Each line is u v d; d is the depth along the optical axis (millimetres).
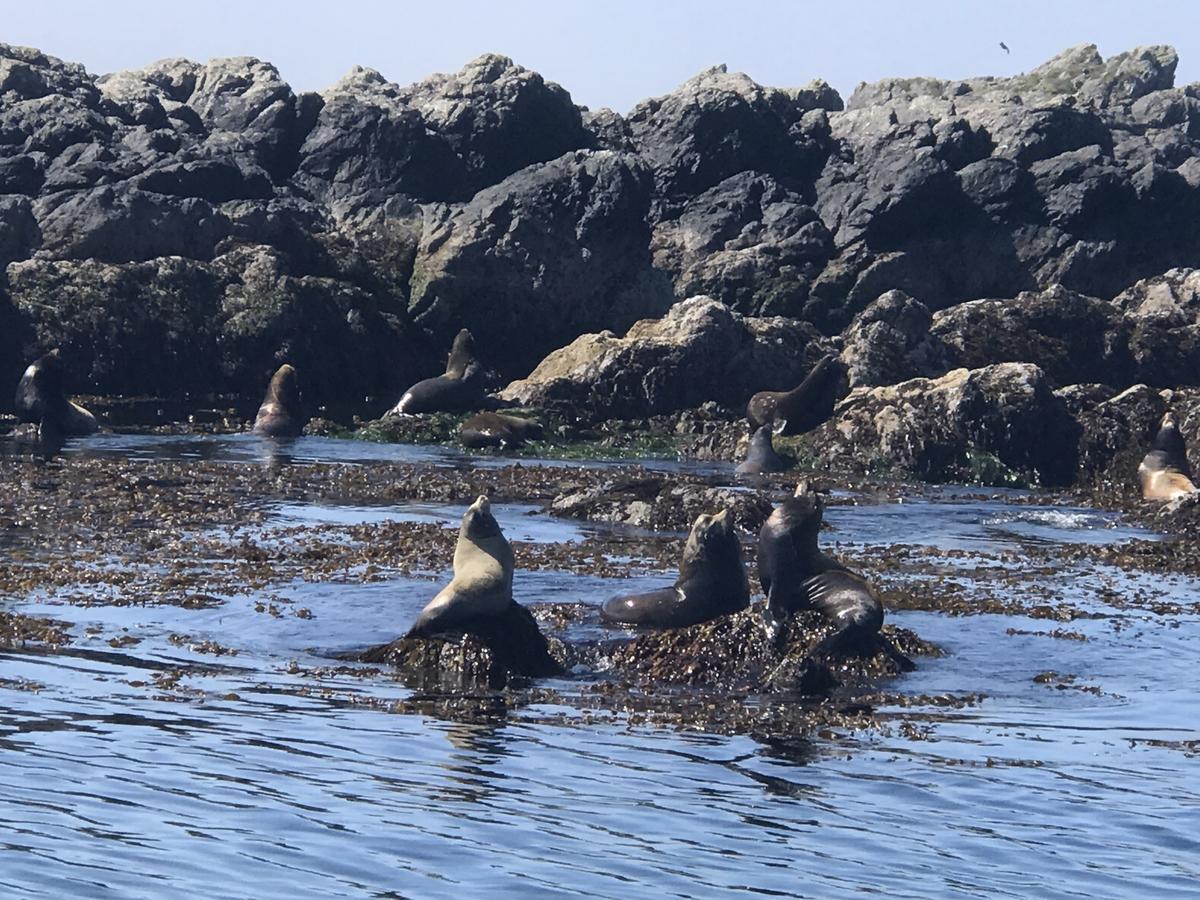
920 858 9688
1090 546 24172
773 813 10508
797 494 16031
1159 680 15398
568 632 16328
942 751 12398
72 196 42812
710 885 9016
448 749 11820
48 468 27984
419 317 45938
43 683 13211
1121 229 51750
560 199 47469
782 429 35875
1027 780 11594
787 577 15812
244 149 48750
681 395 39656
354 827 9680
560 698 13883
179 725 12031
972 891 9141
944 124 52531
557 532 23469
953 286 50781
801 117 55438
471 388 39125
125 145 45656
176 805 9891
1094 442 34031
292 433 36406
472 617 15039
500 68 52844
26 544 20422
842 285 48500
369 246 47250
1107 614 18516
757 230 49938
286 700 13164
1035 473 33750
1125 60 70625
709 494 24812
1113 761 12289
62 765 10656
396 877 8844
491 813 10172
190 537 21516
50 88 47094
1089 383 44094
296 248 45469
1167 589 20703
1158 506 28031
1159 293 48688
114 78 52312
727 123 52188
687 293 47938
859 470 33594
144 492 25719
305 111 50156
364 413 40688
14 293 39844
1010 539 24891
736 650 15266
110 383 40188
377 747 11758
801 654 15188
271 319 42094
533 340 47062
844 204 50406
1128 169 52375
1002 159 51906
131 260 42625
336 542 21625
